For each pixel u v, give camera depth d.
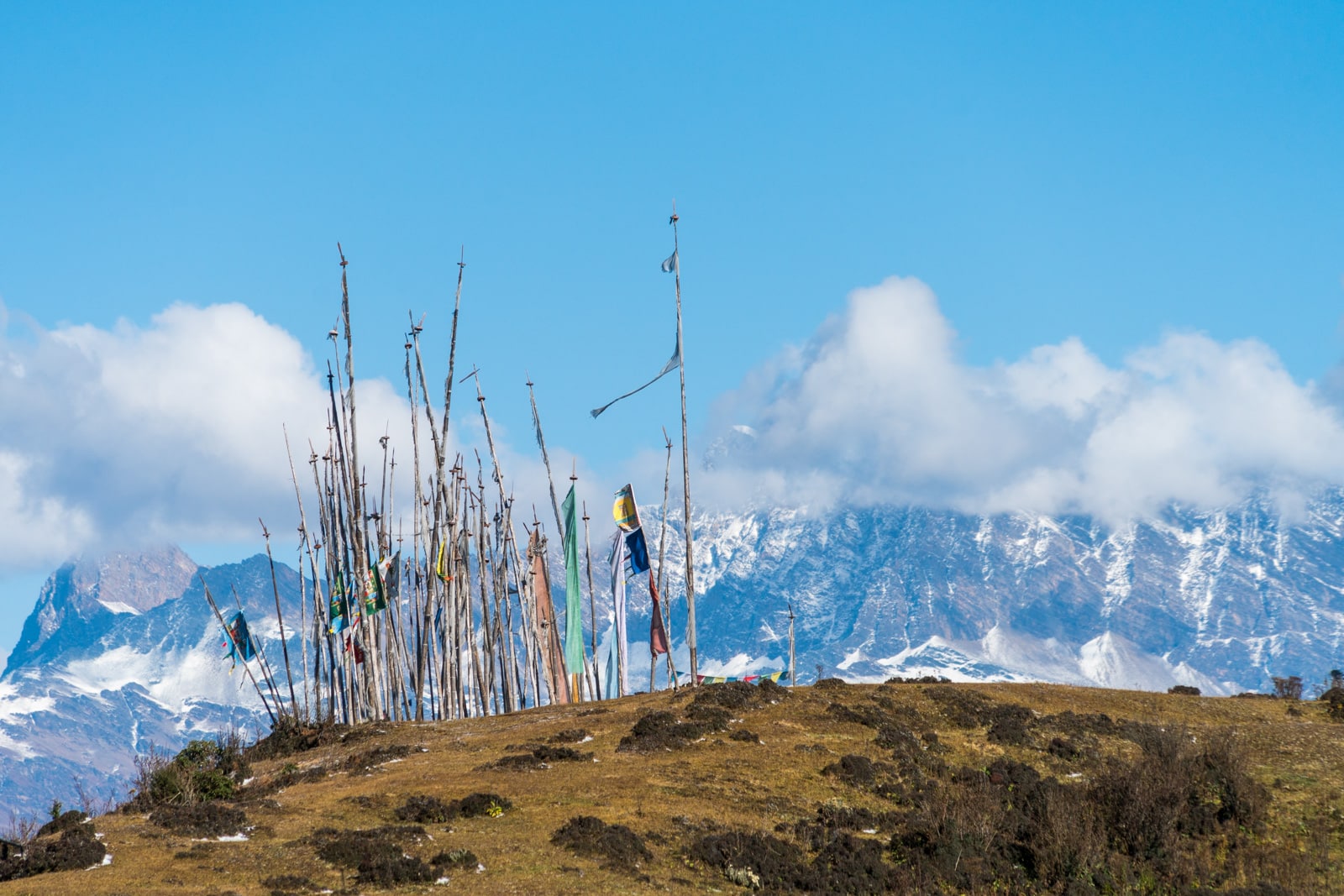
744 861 48.00
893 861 50.47
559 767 60.47
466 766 61.44
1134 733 69.25
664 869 46.69
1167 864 51.06
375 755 66.19
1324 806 56.78
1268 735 68.50
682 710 70.94
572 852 46.69
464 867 44.62
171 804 53.38
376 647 89.38
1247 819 55.28
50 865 42.84
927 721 70.31
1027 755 64.88
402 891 42.19
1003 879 49.59
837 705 70.94
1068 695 78.06
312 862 44.69
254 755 73.38
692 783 57.38
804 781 59.00
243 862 44.12
